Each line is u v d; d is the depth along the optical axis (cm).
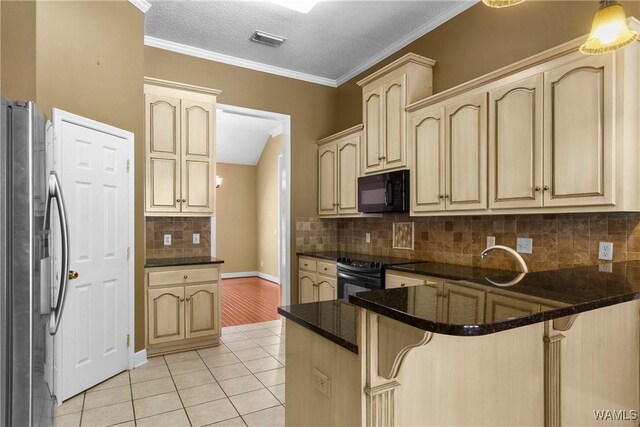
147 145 346
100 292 276
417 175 312
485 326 82
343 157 419
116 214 292
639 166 188
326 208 451
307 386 141
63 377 246
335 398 124
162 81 348
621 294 117
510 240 271
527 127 227
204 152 374
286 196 456
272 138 752
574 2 241
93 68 272
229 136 721
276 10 326
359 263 343
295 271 459
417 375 111
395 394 107
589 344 155
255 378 287
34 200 164
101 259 277
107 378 282
